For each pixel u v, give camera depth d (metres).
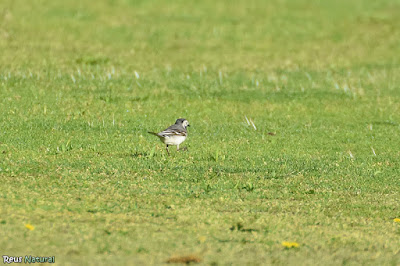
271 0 50.88
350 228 13.34
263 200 15.08
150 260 10.51
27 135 20.66
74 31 39.81
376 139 23.58
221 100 28.41
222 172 17.47
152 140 21.50
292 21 45.81
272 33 42.91
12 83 28.06
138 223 12.57
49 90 27.66
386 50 40.81
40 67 31.66
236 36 41.72
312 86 31.48
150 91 28.83
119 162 17.72
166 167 17.58
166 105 26.92
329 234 12.70
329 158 20.20
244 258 10.91
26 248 10.73
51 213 12.75
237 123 25.02
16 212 12.59
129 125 23.47
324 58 38.19
